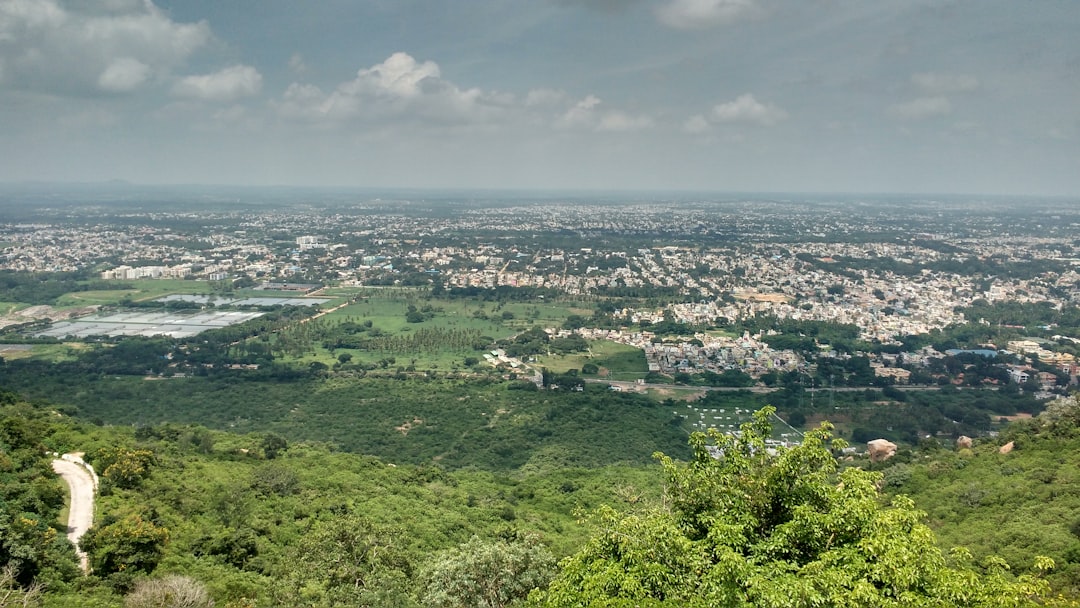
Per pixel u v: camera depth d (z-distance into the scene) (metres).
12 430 83.25
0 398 120.81
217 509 75.81
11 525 55.47
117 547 58.16
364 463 109.12
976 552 59.19
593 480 112.19
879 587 29.36
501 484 113.81
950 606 27.39
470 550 52.12
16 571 52.03
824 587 27.94
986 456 88.81
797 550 32.03
